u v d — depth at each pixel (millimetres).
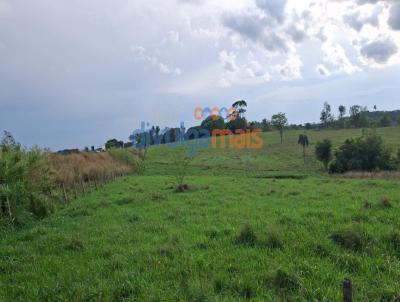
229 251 7477
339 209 11773
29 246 8828
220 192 19109
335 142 75875
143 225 10766
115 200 16828
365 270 6133
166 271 6406
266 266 6438
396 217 10031
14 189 12016
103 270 6652
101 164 34375
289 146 79688
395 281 5605
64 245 8562
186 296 5289
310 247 7398
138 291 5633
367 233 7934
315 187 21156
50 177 17109
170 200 16328
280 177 37906
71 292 5637
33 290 5902
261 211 12305
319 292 5262
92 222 11875
